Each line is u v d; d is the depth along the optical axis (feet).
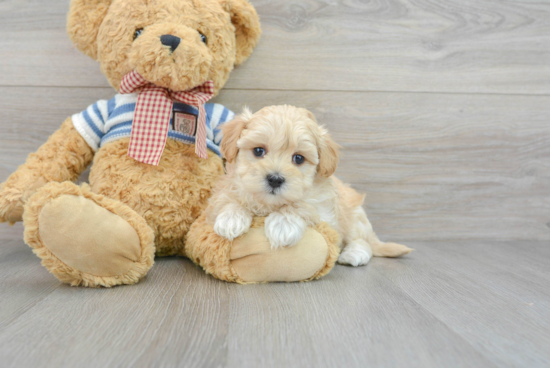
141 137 5.95
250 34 7.06
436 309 4.51
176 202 6.06
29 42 7.41
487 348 3.57
